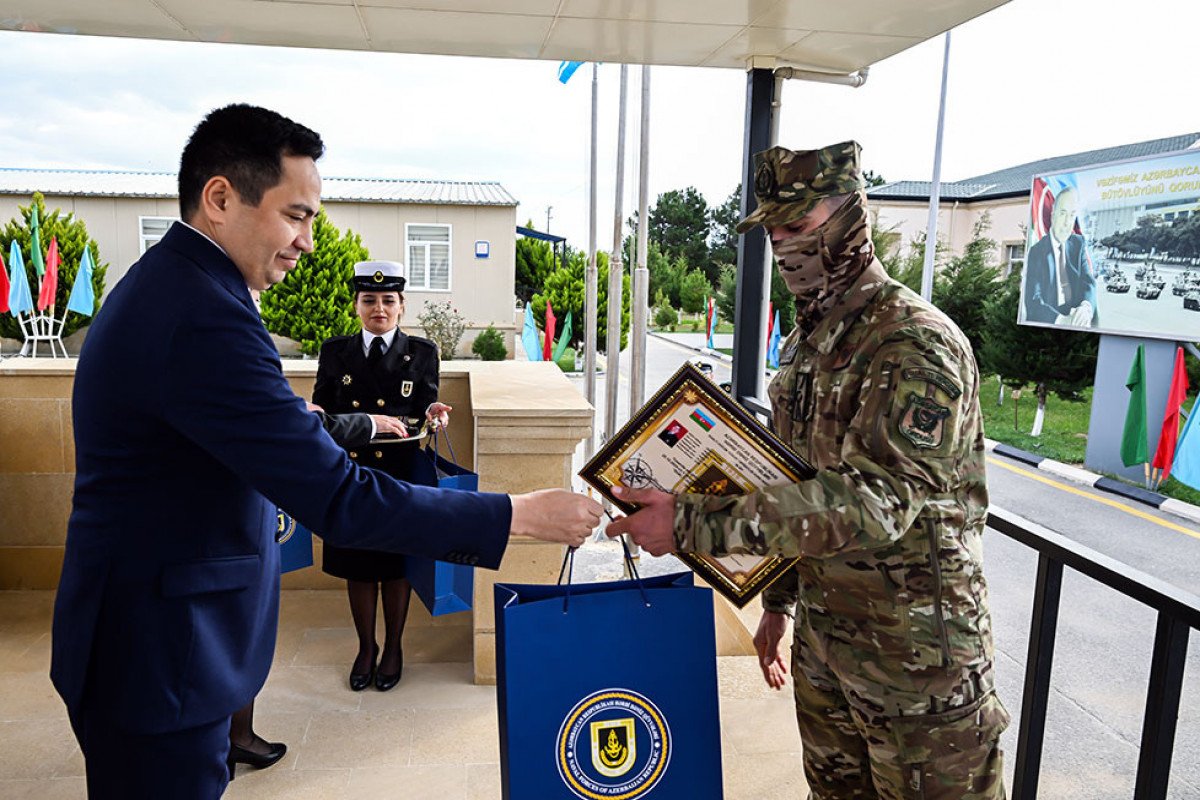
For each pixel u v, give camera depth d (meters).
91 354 1.30
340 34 3.09
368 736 2.60
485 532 1.36
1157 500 8.34
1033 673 1.62
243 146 1.28
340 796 2.29
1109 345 9.72
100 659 1.30
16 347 16.30
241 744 2.39
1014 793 1.71
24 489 3.58
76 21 2.96
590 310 7.20
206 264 1.30
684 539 1.26
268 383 1.28
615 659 1.36
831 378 1.38
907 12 2.67
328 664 3.10
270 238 1.34
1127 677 4.22
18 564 3.62
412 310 17.20
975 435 1.35
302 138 1.33
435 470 2.66
